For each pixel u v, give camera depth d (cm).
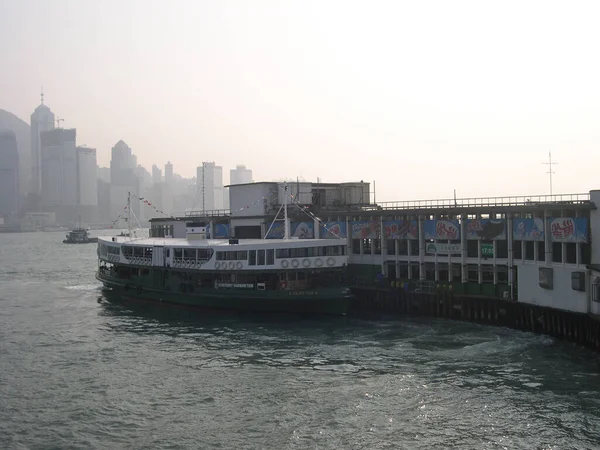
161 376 4594
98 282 11131
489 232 6094
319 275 6756
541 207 5528
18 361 5097
